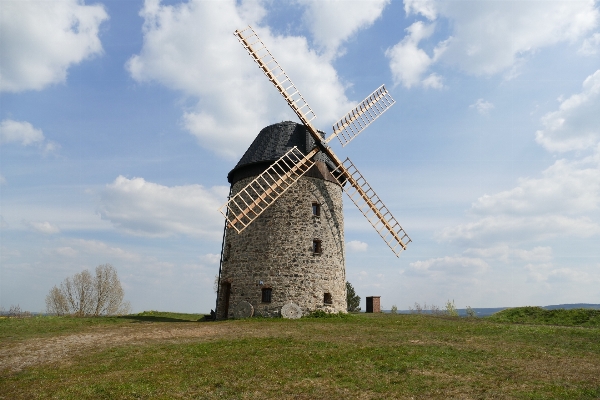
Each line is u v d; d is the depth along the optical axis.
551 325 24.45
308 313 27.86
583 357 15.30
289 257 28.67
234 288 29.30
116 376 13.45
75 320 27.50
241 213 28.89
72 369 14.57
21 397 11.70
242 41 30.17
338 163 31.78
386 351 15.99
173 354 16.23
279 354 15.81
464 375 12.95
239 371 13.62
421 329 22.05
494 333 20.55
